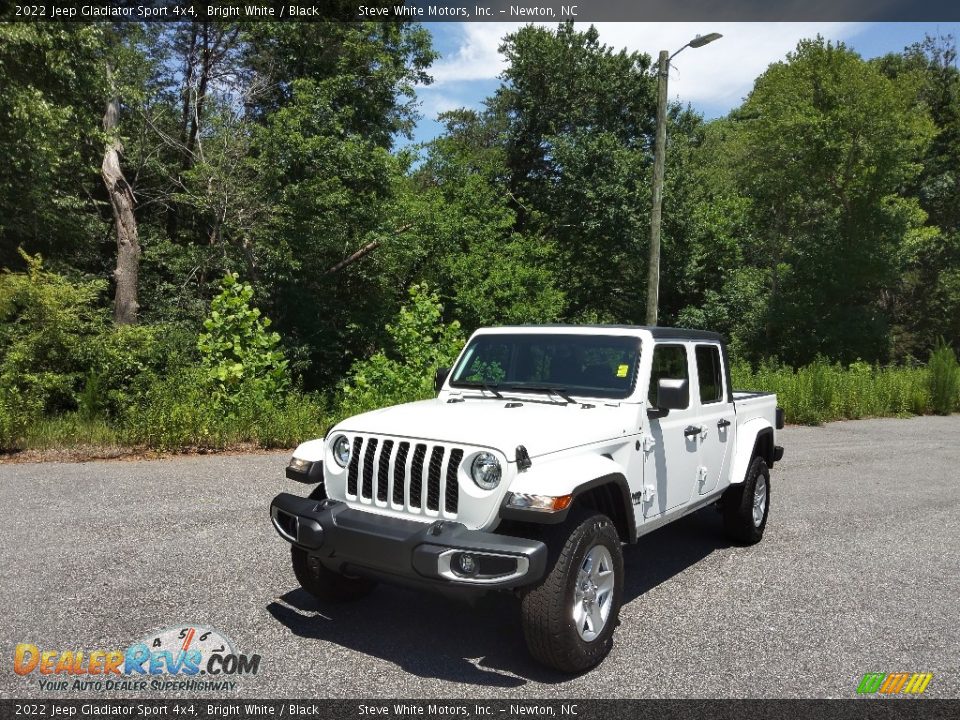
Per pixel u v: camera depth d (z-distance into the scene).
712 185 35.06
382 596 4.95
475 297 23.39
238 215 19.17
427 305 16.22
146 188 21.59
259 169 18.31
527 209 32.72
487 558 3.68
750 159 35.09
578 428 4.24
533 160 35.78
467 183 26.31
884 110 32.16
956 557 6.22
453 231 24.55
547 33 34.00
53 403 13.16
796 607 4.93
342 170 18.83
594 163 30.91
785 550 6.36
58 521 6.50
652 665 3.98
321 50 21.06
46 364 13.19
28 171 16.89
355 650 4.08
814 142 32.22
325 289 21.47
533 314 24.05
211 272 20.70
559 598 3.66
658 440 4.93
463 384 5.34
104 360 13.19
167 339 17.20
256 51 21.55
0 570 5.19
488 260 24.36
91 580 5.03
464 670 3.87
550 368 5.11
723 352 6.19
